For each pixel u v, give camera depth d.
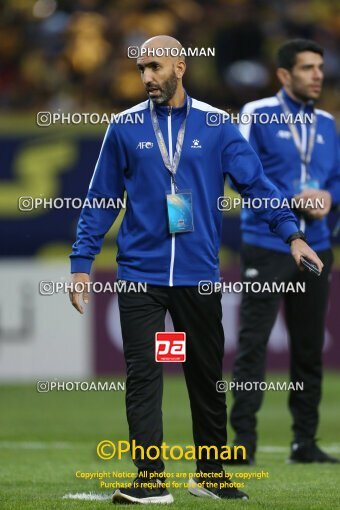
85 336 46.69
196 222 18.84
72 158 47.22
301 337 26.53
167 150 18.81
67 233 47.25
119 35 58.38
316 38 59.75
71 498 19.44
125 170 19.08
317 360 26.59
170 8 58.91
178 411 38.09
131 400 18.72
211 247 19.02
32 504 18.55
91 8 59.31
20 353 46.56
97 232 19.33
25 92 57.38
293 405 26.64
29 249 47.31
